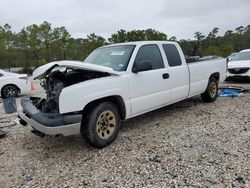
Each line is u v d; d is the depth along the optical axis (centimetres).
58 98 404
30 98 545
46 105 439
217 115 615
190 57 731
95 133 437
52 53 5406
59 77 454
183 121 582
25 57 5175
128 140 484
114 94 458
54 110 430
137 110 507
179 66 608
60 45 5438
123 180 346
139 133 519
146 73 518
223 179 332
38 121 418
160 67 562
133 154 422
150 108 536
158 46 574
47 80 466
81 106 416
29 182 357
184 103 755
